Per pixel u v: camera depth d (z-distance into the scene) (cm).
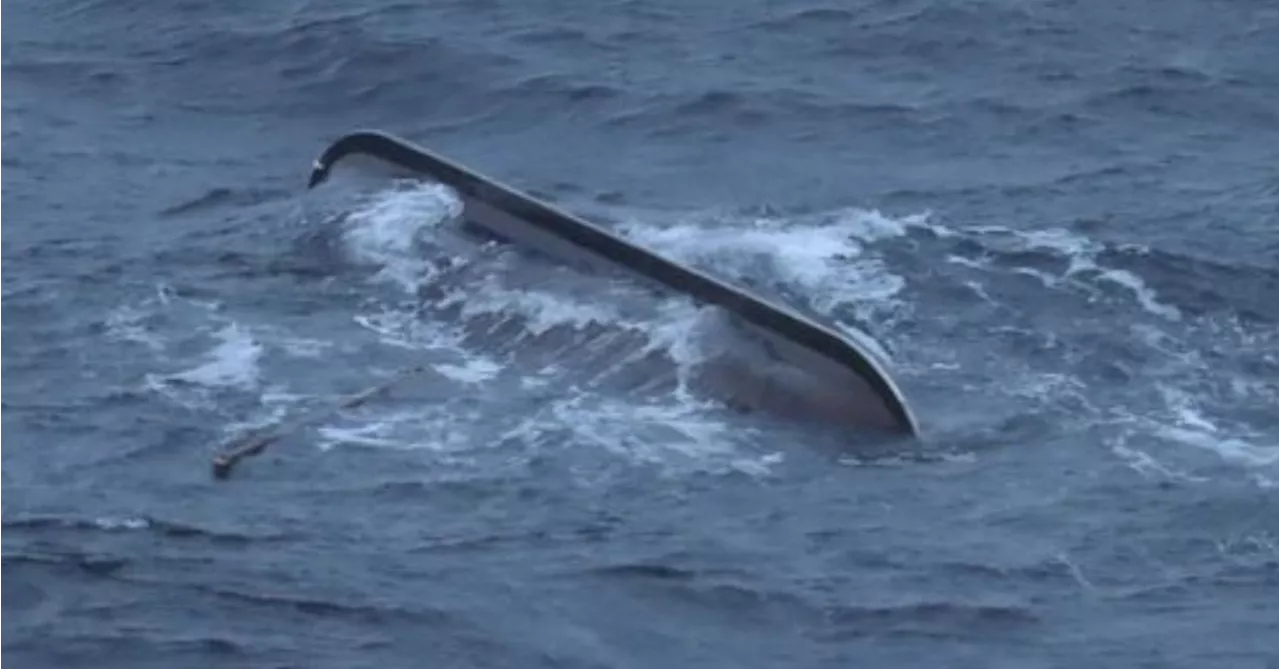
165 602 12938
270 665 12456
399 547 13462
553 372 15225
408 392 15000
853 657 12694
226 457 14225
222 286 16250
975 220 17150
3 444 14412
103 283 16275
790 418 14762
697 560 13388
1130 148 18612
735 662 12638
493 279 16138
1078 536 13675
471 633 12756
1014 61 19812
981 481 14188
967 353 15475
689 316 15475
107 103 19550
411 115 19338
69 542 13400
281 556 13350
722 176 18150
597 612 12962
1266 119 19125
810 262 16438
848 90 19412
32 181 18075
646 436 14575
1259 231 17088
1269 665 12656
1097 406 14912
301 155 18675
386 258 16488
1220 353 15488
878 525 13762
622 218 17300
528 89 19450
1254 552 13562
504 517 13775
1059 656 12712
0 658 12494
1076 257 16538
